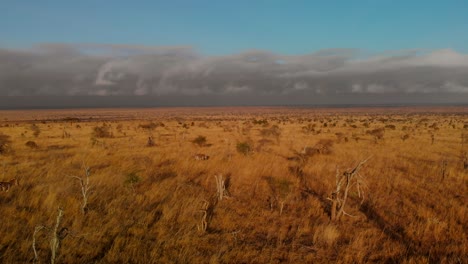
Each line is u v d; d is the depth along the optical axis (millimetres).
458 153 22531
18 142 27266
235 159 17703
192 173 14055
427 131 45125
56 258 5926
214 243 7059
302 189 11891
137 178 11438
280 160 17969
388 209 9680
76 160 16703
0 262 5707
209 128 51844
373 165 16812
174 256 6309
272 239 7469
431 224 8180
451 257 6652
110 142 28281
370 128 50906
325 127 54875
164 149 22828
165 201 9625
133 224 7746
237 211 9273
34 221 7492
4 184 10102
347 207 9703
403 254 6840
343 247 7039
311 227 8195
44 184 10703
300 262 6426
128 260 6125
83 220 7746
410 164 16938
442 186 12461
